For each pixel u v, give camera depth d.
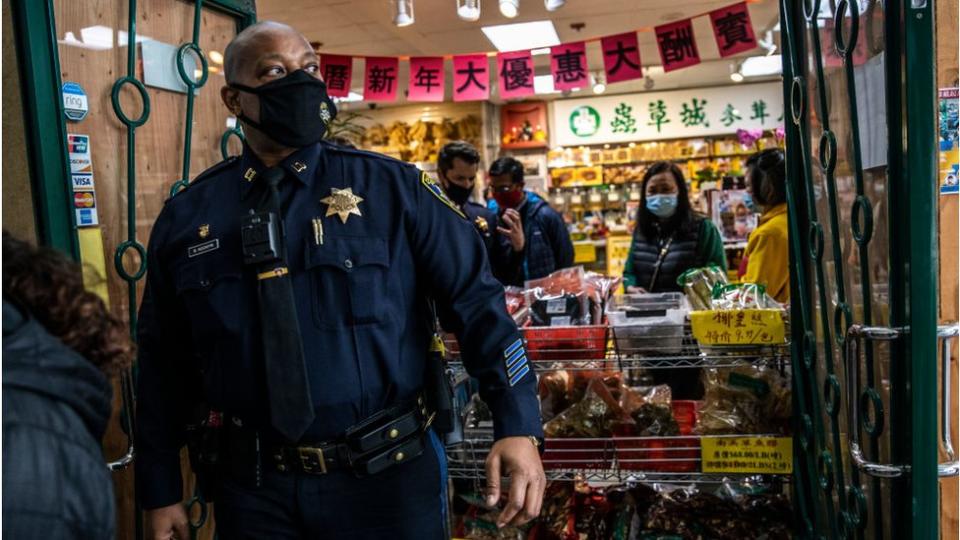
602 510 2.16
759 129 9.28
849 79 1.36
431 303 1.46
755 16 6.20
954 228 1.33
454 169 3.16
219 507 1.38
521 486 1.25
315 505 1.28
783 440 1.86
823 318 1.64
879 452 1.36
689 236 3.27
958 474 1.23
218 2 1.93
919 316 1.16
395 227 1.35
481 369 1.37
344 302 1.28
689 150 9.42
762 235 2.80
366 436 1.28
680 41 4.36
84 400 0.75
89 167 1.58
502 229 3.37
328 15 5.69
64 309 0.77
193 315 1.34
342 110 9.55
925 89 1.12
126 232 1.69
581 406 1.96
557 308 2.12
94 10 1.60
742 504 2.11
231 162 1.45
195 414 1.45
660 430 1.93
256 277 1.30
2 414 0.67
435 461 1.40
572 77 4.60
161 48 1.77
